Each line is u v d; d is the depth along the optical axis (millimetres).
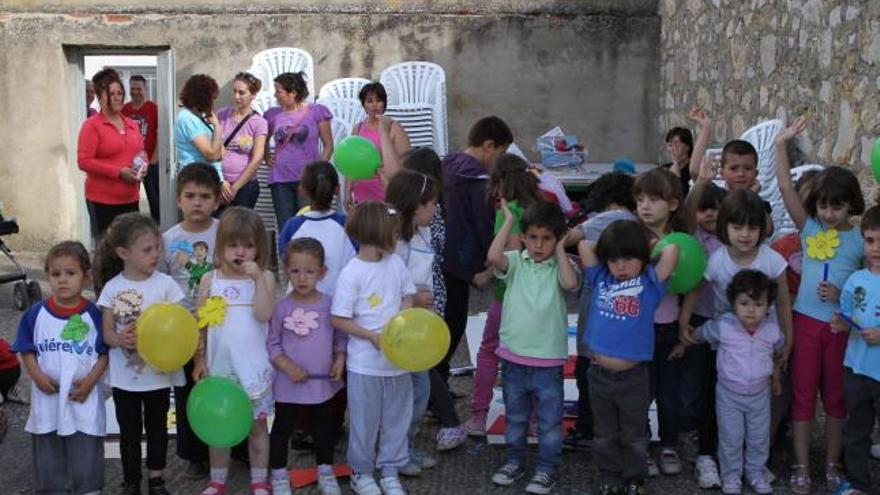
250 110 8008
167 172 9664
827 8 6559
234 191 7809
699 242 4582
